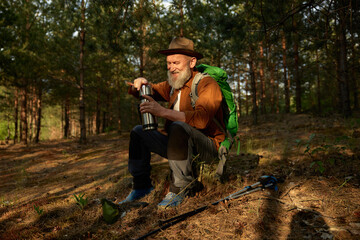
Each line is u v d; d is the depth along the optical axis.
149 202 2.25
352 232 1.51
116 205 2.10
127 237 1.71
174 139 1.99
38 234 1.88
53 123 39.75
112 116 24.06
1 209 2.60
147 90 2.14
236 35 4.53
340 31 3.07
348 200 1.92
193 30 7.24
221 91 2.22
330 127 6.27
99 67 12.55
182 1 4.68
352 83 14.76
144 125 2.07
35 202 2.67
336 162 2.91
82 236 1.80
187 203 2.08
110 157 5.96
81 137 10.95
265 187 2.24
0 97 17.16
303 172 2.70
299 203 1.98
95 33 8.73
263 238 1.55
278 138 5.64
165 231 1.71
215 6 5.63
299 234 1.57
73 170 4.79
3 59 9.90
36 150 9.19
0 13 10.16
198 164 2.29
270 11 3.95
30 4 11.91
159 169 3.70
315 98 22.64
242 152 4.25
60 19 10.50
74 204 2.51
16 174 4.86
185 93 2.19
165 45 6.61
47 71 11.48
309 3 2.91
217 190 2.32
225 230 1.67
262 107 15.27
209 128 2.22
